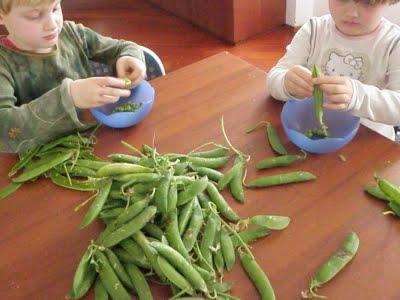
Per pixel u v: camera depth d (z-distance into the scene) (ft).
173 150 2.67
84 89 2.64
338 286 1.92
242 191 2.37
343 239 2.11
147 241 2.01
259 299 1.90
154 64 3.81
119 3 8.99
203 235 2.12
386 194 2.23
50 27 2.98
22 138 2.76
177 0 8.13
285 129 2.67
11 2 2.80
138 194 2.17
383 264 1.98
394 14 5.94
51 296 1.98
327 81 2.60
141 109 2.85
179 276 1.88
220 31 7.61
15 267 2.11
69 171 2.57
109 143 2.77
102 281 1.98
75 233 2.24
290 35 7.59
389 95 2.80
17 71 3.29
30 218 2.35
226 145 2.68
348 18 3.11
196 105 3.01
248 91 3.10
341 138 2.52
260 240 2.14
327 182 2.41
